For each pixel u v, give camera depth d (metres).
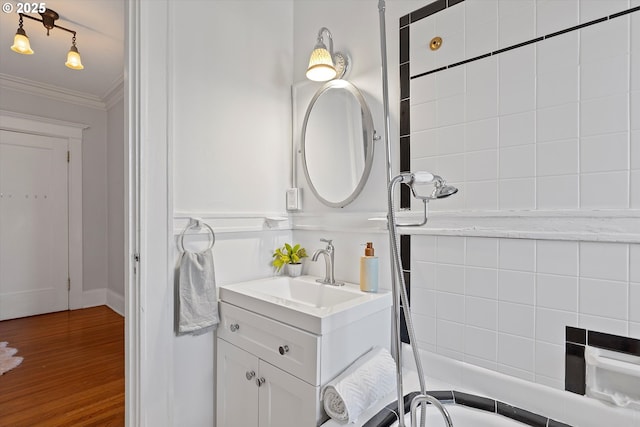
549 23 1.09
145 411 1.31
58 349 2.60
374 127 1.53
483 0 1.22
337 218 1.66
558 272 1.08
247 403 1.35
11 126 3.23
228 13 1.60
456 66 1.28
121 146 3.54
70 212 3.62
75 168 3.65
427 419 1.15
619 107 0.97
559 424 1.03
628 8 0.96
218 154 1.55
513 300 1.16
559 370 1.07
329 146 1.69
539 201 1.10
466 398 1.17
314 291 1.59
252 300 1.33
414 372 1.38
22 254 3.35
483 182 1.22
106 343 2.73
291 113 1.87
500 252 1.18
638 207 0.94
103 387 2.05
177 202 1.42
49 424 1.69
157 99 1.34
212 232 1.51
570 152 1.05
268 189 1.76
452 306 1.29
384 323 1.38
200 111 1.49
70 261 3.63
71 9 2.18
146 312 1.31
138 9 1.30
